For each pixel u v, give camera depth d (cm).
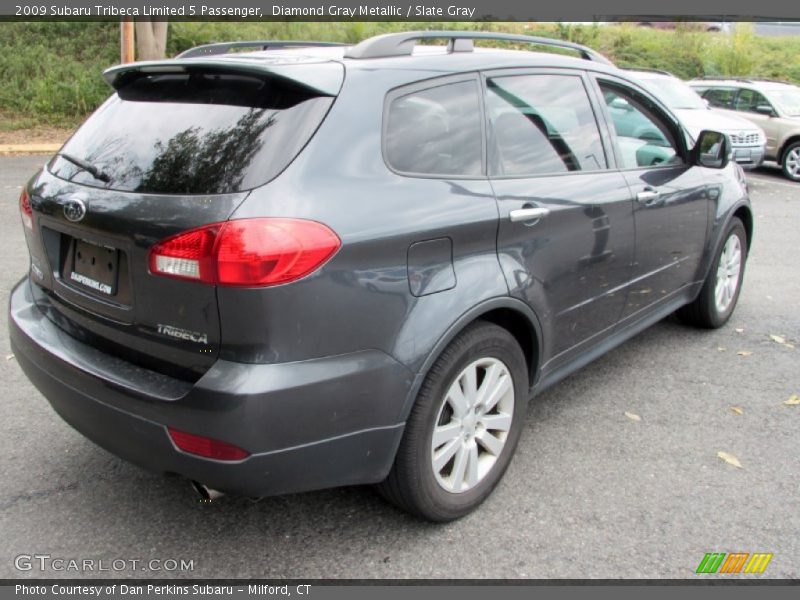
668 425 384
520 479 332
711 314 505
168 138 260
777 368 458
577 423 385
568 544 289
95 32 1639
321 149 246
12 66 1523
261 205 229
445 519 296
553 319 331
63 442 355
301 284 230
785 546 289
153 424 241
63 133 1377
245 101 258
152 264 239
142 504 311
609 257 362
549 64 351
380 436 259
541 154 329
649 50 2567
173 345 243
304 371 236
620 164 380
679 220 426
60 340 281
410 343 258
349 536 293
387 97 270
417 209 262
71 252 282
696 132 1107
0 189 935
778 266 698
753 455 356
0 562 274
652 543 290
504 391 308
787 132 1320
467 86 303
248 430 229
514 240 300
